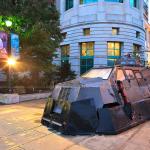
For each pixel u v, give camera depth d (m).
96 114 6.82
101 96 7.06
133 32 39.44
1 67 19.42
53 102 7.80
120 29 37.97
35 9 20.58
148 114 8.37
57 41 22.45
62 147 5.73
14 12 19.39
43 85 23.61
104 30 37.44
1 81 21.88
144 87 9.11
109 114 6.76
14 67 19.31
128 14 38.69
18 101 15.23
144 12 47.34
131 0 40.34
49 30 21.36
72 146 5.77
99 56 37.19
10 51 16.22
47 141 6.21
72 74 32.56
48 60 20.83
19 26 19.12
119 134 6.64
